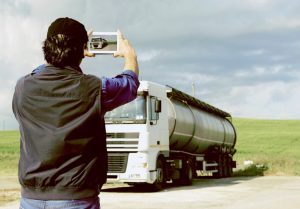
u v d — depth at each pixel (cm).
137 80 265
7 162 3919
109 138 1722
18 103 255
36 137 246
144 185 2092
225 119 3172
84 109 250
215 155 2766
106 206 1324
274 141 7019
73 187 243
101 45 272
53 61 257
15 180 2533
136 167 1694
